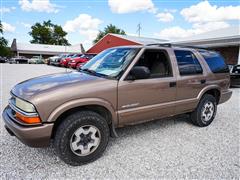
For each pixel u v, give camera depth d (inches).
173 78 138.1
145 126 167.2
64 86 101.2
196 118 163.3
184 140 141.1
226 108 235.0
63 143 99.1
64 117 102.8
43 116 93.4
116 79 114.3
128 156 117.6
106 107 109.8
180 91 143.1
